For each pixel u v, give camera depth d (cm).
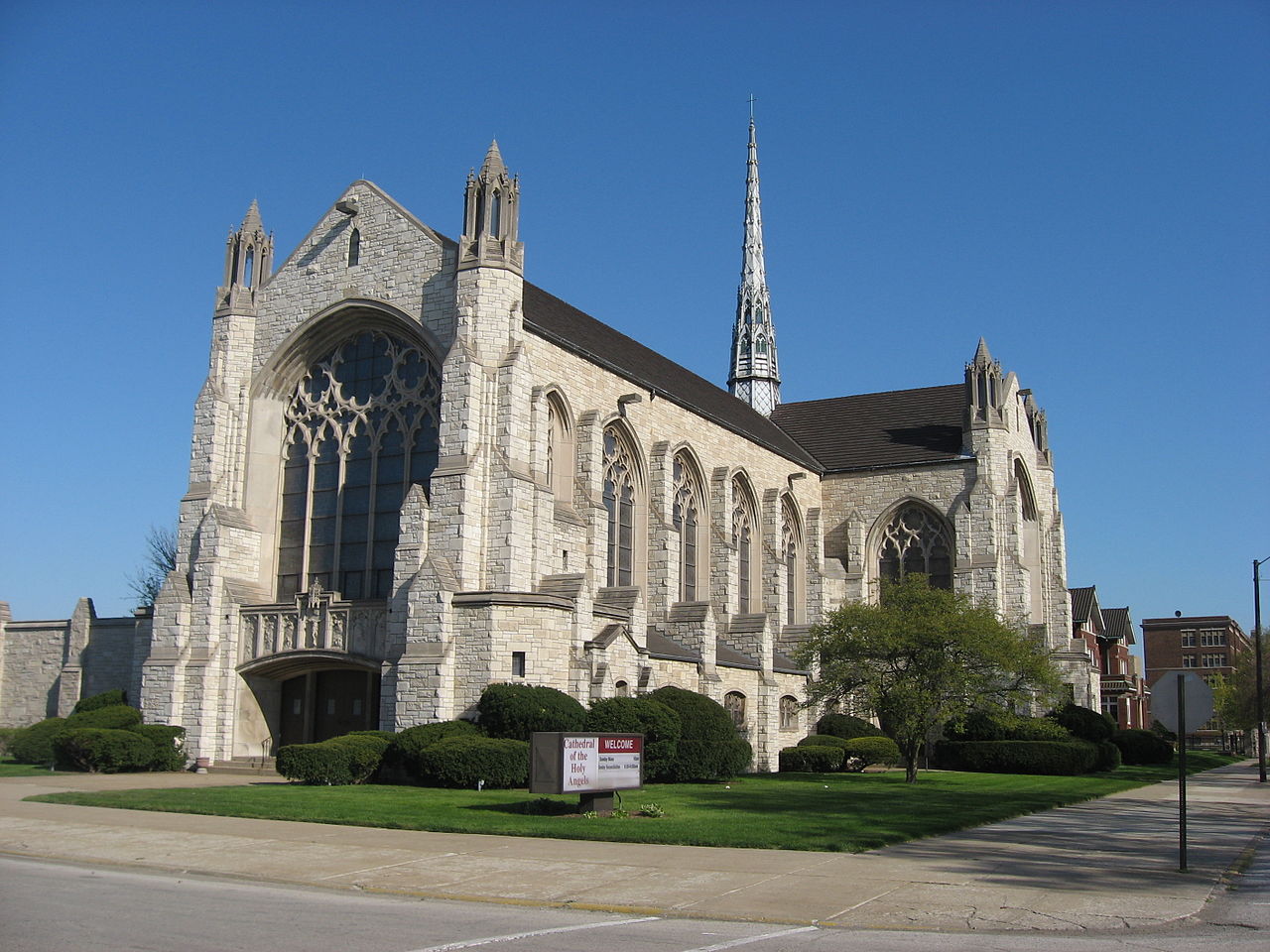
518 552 4531
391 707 4397
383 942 1516
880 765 6303
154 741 4706
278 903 1822
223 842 2467
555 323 5441
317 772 3878
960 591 6444
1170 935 1653
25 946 1447
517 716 3934
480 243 4788
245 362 5362
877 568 7500
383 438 5075
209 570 4984
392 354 5125
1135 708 13162
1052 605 7950
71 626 5831
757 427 7462
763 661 5897
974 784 4634
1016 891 1973
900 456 7619
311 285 5297
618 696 4516
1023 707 6184
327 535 5147
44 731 4888
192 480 5222
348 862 2228
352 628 4712
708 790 3847
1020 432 7850
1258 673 6122
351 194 5266
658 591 5641
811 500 7600
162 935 1534
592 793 3014
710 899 1878
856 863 2273
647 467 5806
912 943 1574
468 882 2031
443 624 4284
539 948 1494
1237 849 2655
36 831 2609
